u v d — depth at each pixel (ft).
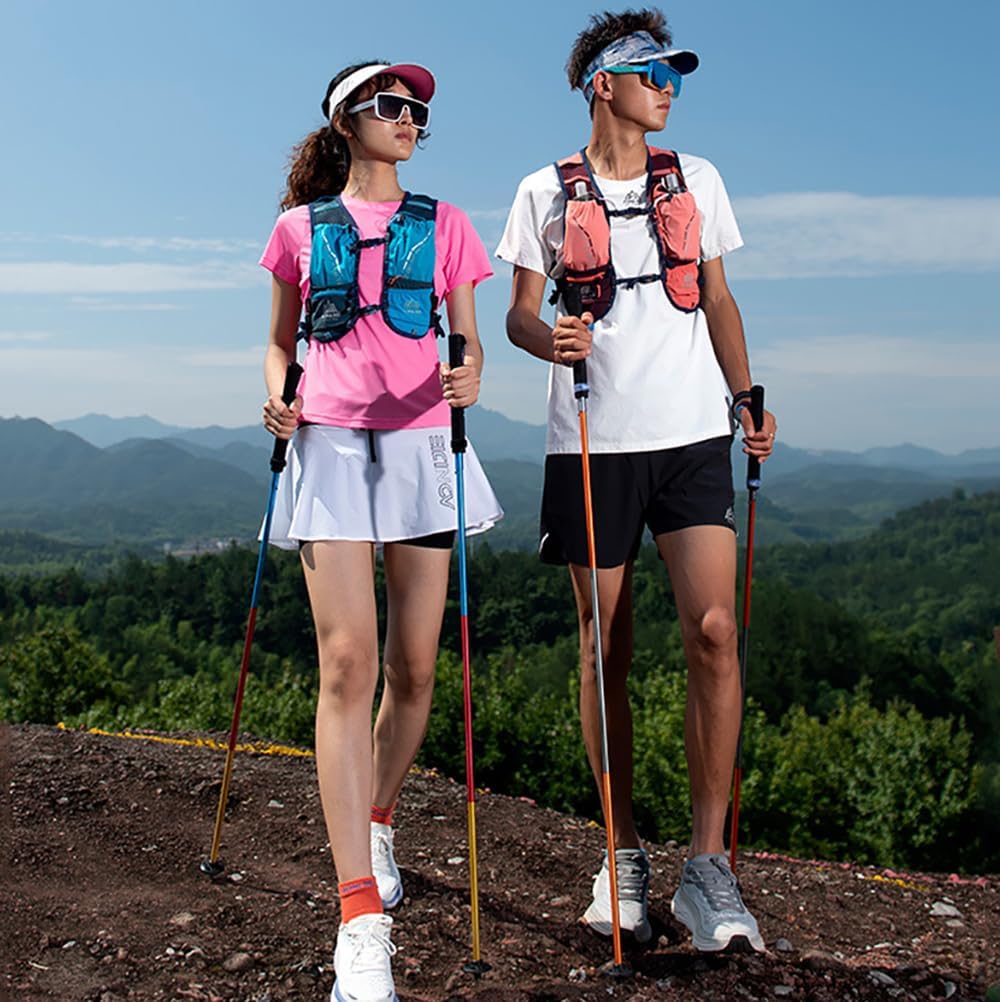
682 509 10.53
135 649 347.97
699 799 10.56
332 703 9.51
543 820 15.39
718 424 10.73
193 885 11.62
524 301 11.12
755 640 269.85
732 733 10.43
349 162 10.96
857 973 10.21
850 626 279.08
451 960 10.10
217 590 400.06
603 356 10.69
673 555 10.59
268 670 279.08
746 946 10.14
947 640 583.99
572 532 10.84
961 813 107.96
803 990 9.65
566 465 10.87
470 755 9.67
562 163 11.07
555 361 10.57
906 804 105.40
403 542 10.44
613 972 9.66
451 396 9.88
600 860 13.51
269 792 14.75
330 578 9.74
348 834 9.18
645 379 10.62
